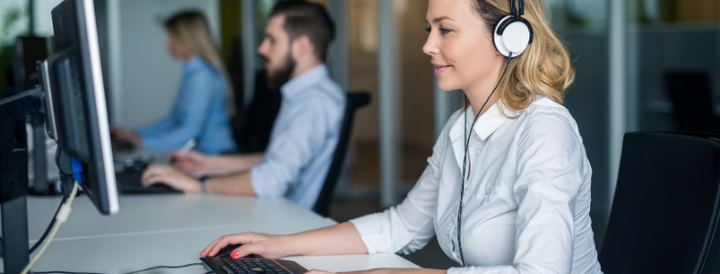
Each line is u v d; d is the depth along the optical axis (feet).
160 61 16.14
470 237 3.25
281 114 7.12
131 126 16.02
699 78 10.25
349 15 14.88
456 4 3.19
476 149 3.47
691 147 3.31
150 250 3.95
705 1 10.14
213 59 12.49
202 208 5.35
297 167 6.46
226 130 12.66
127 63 15.84
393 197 13.97
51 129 3.12
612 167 10.69
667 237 3.35
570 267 2.74
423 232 4.07
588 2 11.28
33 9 14.24
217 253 3.70
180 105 12.33
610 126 10.63
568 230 2.76
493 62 3.28
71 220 4.84
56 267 3.55
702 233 3.09
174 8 16.02
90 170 2.66
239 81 15.85
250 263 3.43
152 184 6.11
